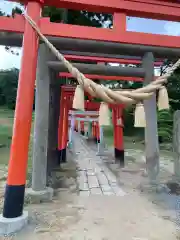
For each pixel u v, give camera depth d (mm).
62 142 8938
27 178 5797
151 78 4812
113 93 2990
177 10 3877
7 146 11422
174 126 6453
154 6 3783
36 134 4523
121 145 8664
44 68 4656
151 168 4992
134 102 3113
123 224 3342
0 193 4676
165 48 4285
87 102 10453
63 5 3564
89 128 19641
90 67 4973
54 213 3725
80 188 5395
